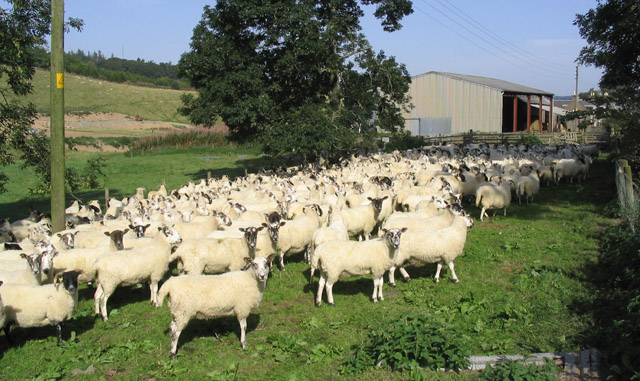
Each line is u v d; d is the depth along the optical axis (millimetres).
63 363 8211
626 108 23750
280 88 30703
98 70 163375
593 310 9289
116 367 8094
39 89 115938
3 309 8297
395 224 12977
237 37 31625
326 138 30219
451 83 56531
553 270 11844
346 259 10359
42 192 17875
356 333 9086
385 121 36906
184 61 31594
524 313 9453
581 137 43531
